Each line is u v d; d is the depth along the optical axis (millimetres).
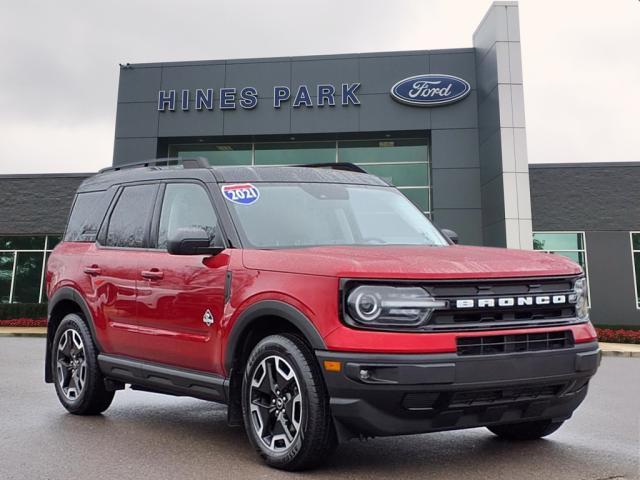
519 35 23391
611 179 25500
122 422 5781
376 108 26078
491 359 3766
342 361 3703
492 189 23781
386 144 27219
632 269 25094
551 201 25656
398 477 3998
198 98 26750
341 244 4738
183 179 5395
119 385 5867
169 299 4992
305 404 3910
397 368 3619
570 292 4227
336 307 3812
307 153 27469
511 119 22953
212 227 4902
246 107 26484
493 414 3959
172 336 4945
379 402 3678
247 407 4320
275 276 4199
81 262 6137
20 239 27844
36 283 27547
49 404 6750
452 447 4859
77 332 6055
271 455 4133
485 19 24703
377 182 5801
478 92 25594
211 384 4605
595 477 4070
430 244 5094
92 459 4469
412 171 26969
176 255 5059
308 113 26312
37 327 23453
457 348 3723
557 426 4820
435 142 25812
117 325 5559
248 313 4281
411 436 5258
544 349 4008
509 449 4816
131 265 5477
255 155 27625
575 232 25562
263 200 4961
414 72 26062
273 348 4148
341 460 4422
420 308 3734
